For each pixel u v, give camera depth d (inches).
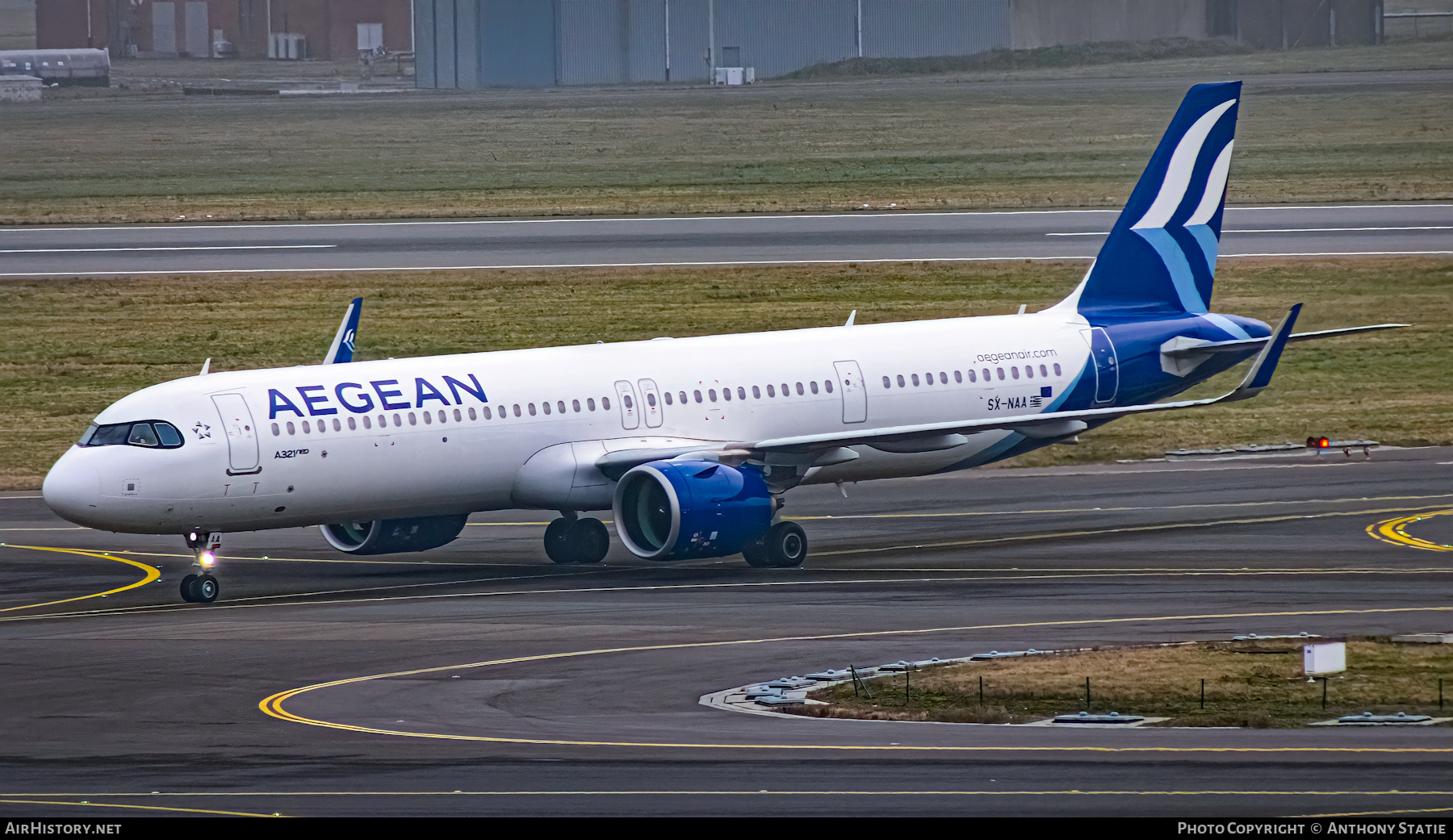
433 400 6648.6
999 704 4343.0
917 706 4333.2
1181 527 7524.6
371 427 6505.9
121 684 4788.4
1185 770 3604.8
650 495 6683.1
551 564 7062.0
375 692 4638.3
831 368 7455.7
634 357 7190.0
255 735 4126.5
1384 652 4913.9
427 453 6599.4
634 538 6712.6
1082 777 3555.6
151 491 6161.4
